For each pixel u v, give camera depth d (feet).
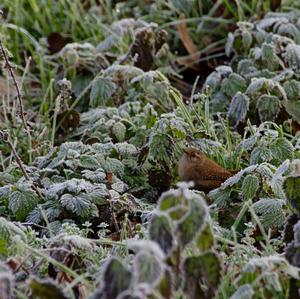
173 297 13.74
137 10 35.04
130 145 23.25
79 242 16.35
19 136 26.18
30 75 31.22
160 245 13.21
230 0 33.12
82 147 23.06
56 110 25.16
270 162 22.00
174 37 33.68
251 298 14.25
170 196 13.65
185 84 31.30
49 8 35.12
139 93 27.09
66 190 20.79
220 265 14.02
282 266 14.79
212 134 24.07
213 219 18.61
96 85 27.30
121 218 20.99
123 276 12.94
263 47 27.35
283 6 32.83
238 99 25.03
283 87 25.76
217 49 32.32
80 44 31.30
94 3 35.63
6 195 21.15
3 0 35.29
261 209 19.43
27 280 14.61
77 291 16.19
